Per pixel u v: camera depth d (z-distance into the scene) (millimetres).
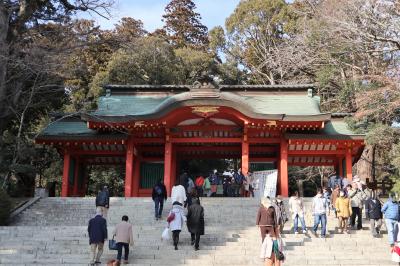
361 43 33219
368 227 19156
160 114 26922
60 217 21875
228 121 27891
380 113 27891
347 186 19734
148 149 30688
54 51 27312
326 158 31094
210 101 26547
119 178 42656
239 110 26656
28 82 30609
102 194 18703
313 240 16531
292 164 31625
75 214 22156
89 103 40406
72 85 42438
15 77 27453
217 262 13984
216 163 43875
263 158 31016
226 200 22406
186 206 17281
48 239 15898
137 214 20922
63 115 30219
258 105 30031
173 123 27766
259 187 26688
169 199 22766
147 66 44938
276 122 27094
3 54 24141
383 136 27047
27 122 34031
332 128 29297
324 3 36344
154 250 14906
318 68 41250
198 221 15016
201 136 28969
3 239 15906
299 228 18734
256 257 14172
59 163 38156
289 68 46719
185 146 31094
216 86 27203
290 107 29859
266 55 53344
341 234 17766
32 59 26484
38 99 33031
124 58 43906
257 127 27562
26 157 30047
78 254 14609
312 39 37531
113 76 44062
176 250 14891
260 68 55219
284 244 15461
